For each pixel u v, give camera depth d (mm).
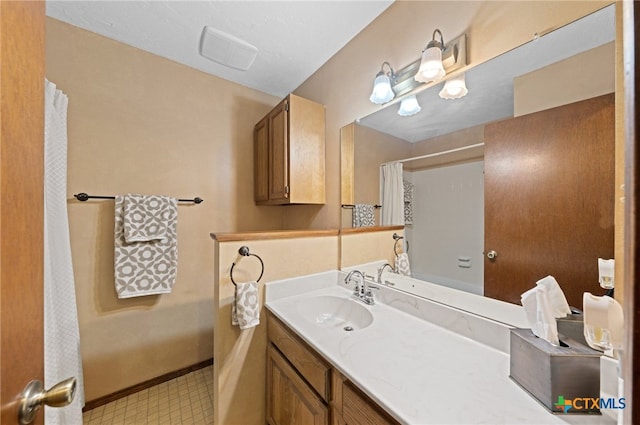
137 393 1741
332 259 1684
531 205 868
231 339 1336
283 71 2023
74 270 1560
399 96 1349
